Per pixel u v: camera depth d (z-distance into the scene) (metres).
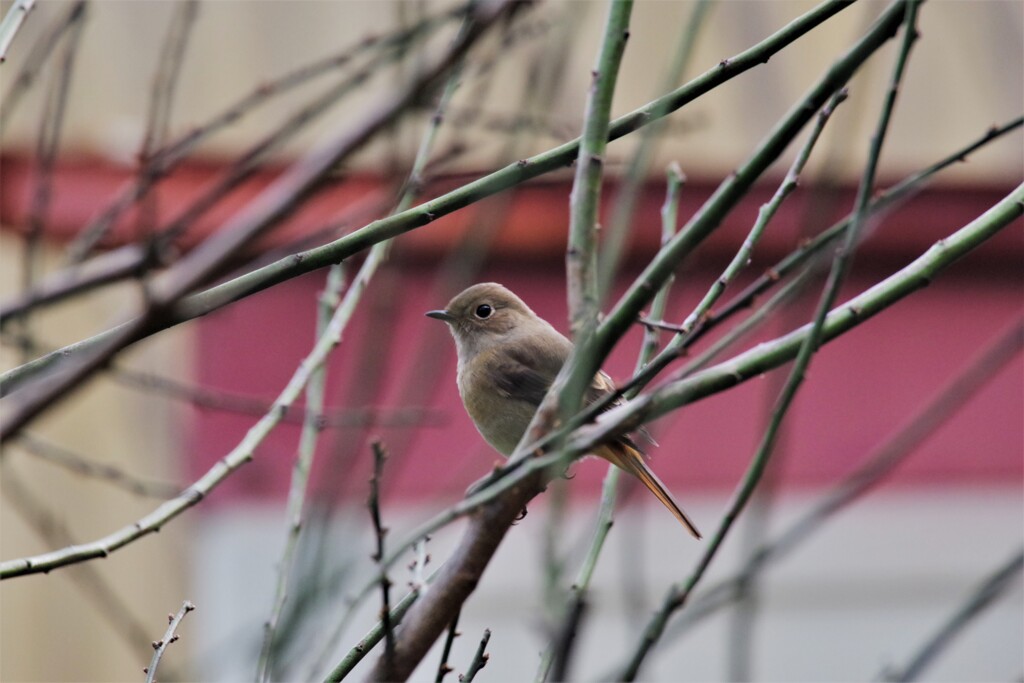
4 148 11.34
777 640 13.00
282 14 12.45
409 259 12.24
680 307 12.39
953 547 13.37
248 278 4.59
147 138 7.49
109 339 4.87
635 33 12.37
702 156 11.88
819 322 4.55
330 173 7.69
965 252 4.69
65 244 11.65
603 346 4.34
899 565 13.34
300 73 7.76
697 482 13.22
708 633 12.90
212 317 12.41
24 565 4.99
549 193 12.22
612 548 12.70
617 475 5.43
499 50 7.74
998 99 12.57
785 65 12.37
